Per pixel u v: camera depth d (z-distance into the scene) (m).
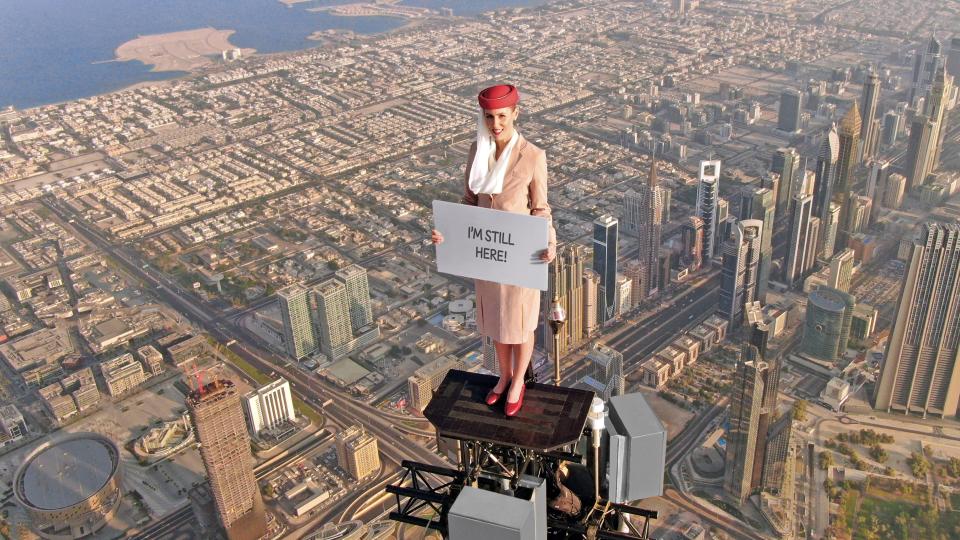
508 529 28.67
